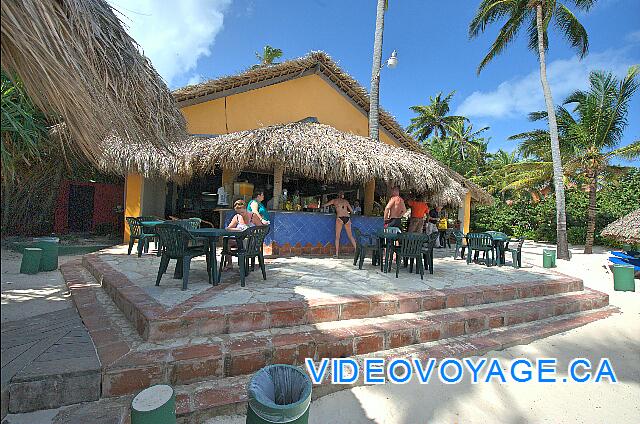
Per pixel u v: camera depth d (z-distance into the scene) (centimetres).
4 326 349
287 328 373
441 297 483
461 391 327
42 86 181
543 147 1955
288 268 648
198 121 1076
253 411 198
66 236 1142
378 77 1145
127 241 1027
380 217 979
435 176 895
